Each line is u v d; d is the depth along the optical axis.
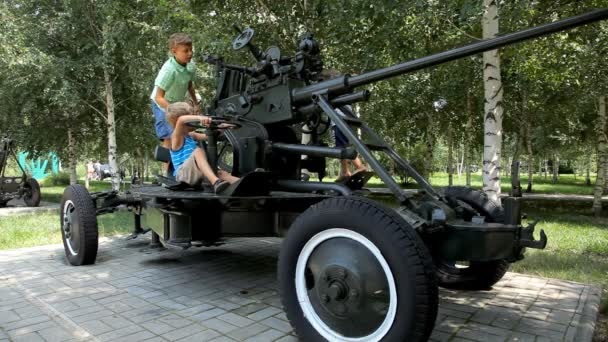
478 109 16.12
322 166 4.13
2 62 11.69
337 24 7.22
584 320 2.89
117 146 17.44
